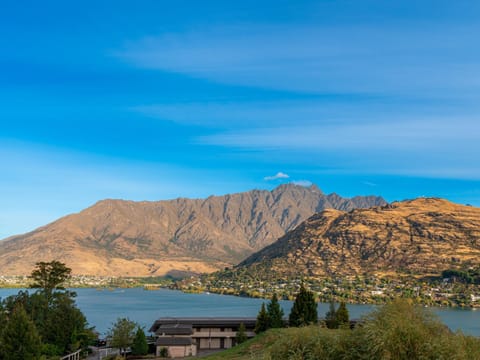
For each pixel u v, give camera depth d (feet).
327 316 346.54
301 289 360.28
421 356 100.58
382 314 109.60
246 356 206.28
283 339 119.96
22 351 238.27
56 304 368.89
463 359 99.14
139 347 336.49
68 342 326.65
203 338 382.22
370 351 104.68
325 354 111.55
